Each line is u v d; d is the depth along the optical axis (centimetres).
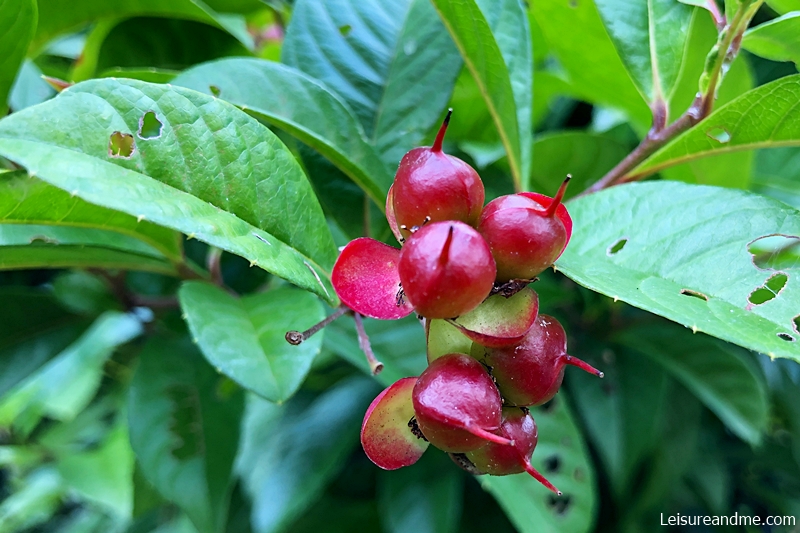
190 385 22
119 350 35
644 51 19
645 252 15
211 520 21
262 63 18
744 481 35
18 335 23
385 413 14
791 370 31
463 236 13
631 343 27
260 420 32
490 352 14
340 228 20
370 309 14
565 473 21
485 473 14
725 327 14
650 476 29
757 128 17
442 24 20
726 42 18
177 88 14
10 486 53
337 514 31
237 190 15
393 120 20
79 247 18
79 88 13
